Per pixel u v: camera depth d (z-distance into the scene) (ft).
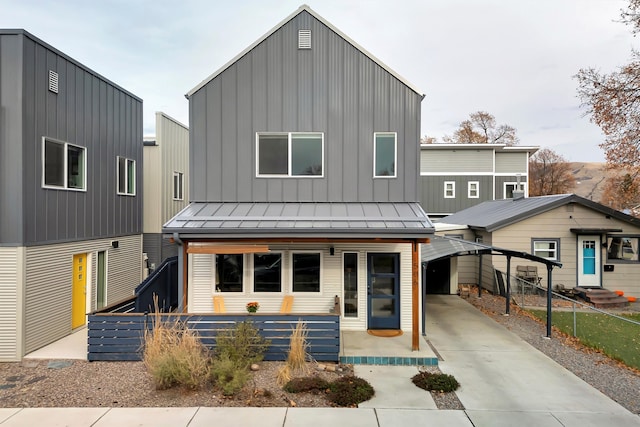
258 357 23.38
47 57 28.40
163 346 22.56
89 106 33.91
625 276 48.08
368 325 31.86
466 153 83.25
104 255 36.83
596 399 20.38
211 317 25.26
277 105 32.04
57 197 29.45
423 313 30.86
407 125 32.01
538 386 21.98
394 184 32.07
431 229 25.98
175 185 52.75
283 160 32.27
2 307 25.58
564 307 43.21
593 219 47.93
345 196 32.12
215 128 32.14
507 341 30.35
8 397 20.08
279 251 31.73
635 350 28.73
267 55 32.04
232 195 32.22
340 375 23.27
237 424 17.34
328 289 31.76
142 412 18.37
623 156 53.67
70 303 31.17
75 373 23.21
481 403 19.79
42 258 27.81
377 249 31.78
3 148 25.71
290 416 18.12
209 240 27.17
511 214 50.55
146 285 33.94
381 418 18.08
